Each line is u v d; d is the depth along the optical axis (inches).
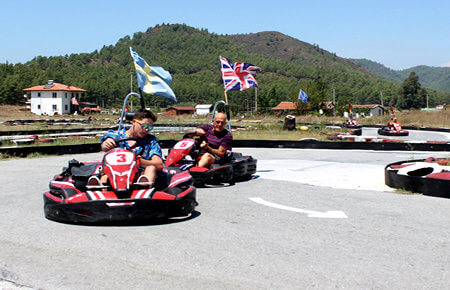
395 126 1075.3
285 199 272.7
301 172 407.5
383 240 185.9
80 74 6737.2
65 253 164.7
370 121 1974.7
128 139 229.6
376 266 154.3
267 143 727.7
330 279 142.0
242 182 341.7
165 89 314.0
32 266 151.4
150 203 199.2
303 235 192.1
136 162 216.2
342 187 320.2
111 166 207.8
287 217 225.1
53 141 724.7
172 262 156.1
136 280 139.9
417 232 198.8
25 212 232.5
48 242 177.8
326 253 168.1
